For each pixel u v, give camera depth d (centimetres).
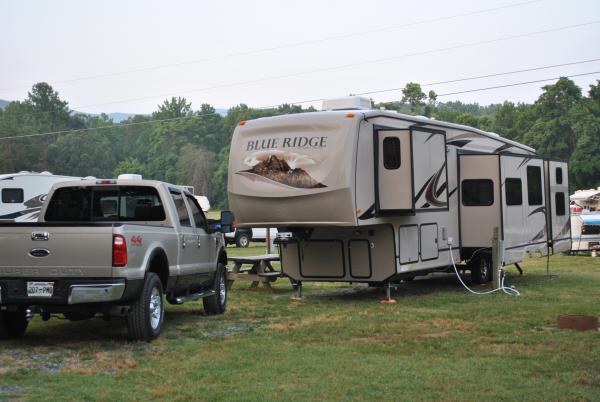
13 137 10294
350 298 1353
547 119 8662
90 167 11656
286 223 1214
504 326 984
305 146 1198
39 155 11412
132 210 1008
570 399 614
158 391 647
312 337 923
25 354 820
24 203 2528
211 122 12469
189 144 11738
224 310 1166
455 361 771
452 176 1469
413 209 1208
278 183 1213
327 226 1191
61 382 684
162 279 951
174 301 1002
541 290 1431
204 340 912
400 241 1267
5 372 723
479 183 1492
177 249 982
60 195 1026
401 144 1215
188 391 649
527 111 9200
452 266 1520
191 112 14525
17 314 916
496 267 1423
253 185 1238
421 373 715
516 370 724
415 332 953
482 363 757
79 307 843
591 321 958
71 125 13762
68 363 772
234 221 1152
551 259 2309
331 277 1312
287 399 623
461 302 1258
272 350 838
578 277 1700
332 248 1303
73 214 1024
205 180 11194
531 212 1659
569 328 962
